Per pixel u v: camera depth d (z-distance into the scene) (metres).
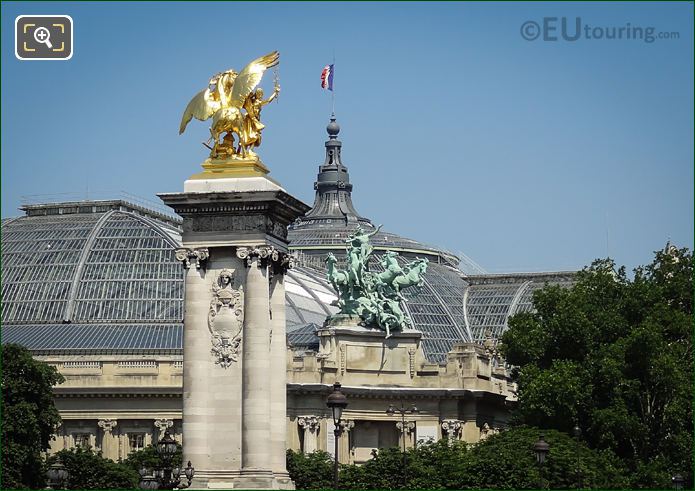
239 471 121.75
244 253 123.50
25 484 195.00
